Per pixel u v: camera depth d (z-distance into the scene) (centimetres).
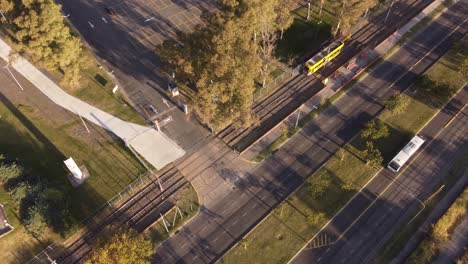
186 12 11306
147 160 8156
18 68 9625
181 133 8631
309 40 10544
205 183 7894
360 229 7338
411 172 8125
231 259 6938
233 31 7381
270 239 7175
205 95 7044
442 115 9094
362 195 7781
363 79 9831
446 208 7619
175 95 9256
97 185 7731
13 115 8675
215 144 8488
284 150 8462
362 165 8200
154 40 10488
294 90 9506
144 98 9225
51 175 7762
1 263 6762
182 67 7700
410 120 8981
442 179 8031
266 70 9156
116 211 7444
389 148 8488
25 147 8144
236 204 7625
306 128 8838
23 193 7162
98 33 10644
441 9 11619
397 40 10744
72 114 8800
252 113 8050
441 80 9769
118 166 8019
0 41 10212
